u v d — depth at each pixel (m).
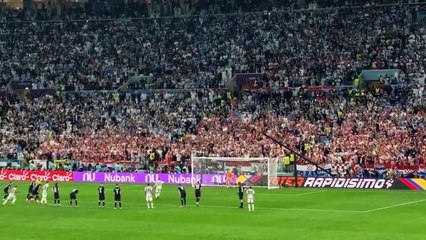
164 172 96.75
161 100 113.94
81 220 64.81
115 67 125.31
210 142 99.75
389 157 87.62
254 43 122.00
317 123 98.88
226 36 125.56
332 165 89.31
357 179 85.75
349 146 91.69
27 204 77.56
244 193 81.31
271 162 88.50
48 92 123.12
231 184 90.25
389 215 63.78
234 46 122.81
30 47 133.38
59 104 117.75
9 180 104.12
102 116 112.81
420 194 78.94
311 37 119.00
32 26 138.00
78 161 102.62
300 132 97.25
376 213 65.19
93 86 122.62
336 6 125.44
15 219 66.31
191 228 58.75
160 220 63.66
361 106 100.25
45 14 141.88
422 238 52.25
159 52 126.25
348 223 59.66
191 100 112.06
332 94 105.00
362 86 107.38
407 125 93.75
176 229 58.47
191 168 93.75
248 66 117.31
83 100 118.06
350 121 97.38
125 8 138.75
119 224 61.81
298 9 125.50
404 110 97.31
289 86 111.56
